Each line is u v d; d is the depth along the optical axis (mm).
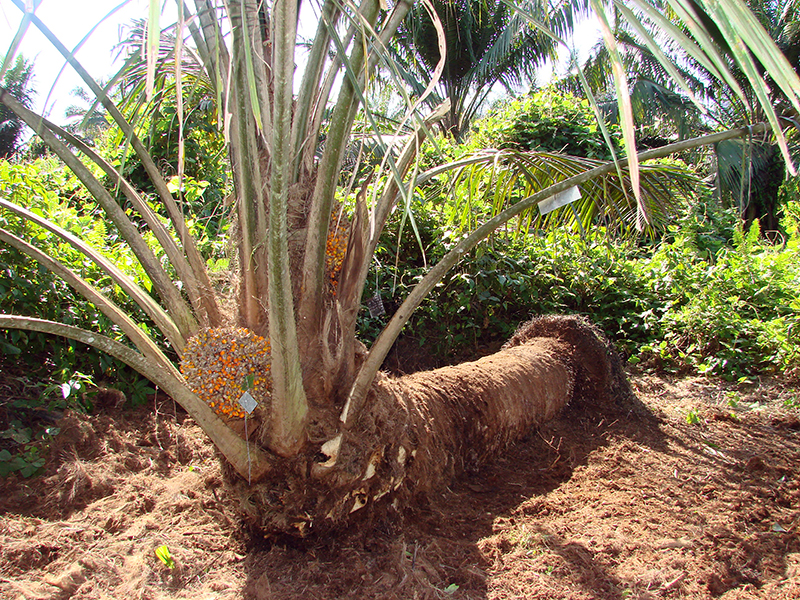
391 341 2236
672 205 3721
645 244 8859
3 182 3547
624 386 4367
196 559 2309
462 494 2973
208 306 2432
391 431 2463
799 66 11664
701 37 1203
